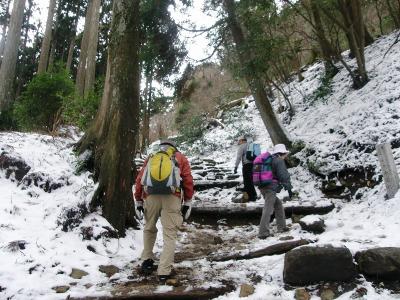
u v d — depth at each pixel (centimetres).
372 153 756
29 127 1075
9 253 438
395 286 398
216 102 1513
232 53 913
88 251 493
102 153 651
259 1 822
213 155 1374
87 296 385
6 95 1308
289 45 1052
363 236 508
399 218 544
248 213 724
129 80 618
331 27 1110
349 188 742
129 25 623
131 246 548
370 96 954
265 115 1016
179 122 1539
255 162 618
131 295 390
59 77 1130
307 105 1242
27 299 377
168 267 425
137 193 471
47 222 521
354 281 411
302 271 412
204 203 752
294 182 841
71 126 1143
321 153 855
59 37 2533
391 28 1488
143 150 1462
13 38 1349
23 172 635
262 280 429
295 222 663
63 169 657
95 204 570
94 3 1644
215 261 491
